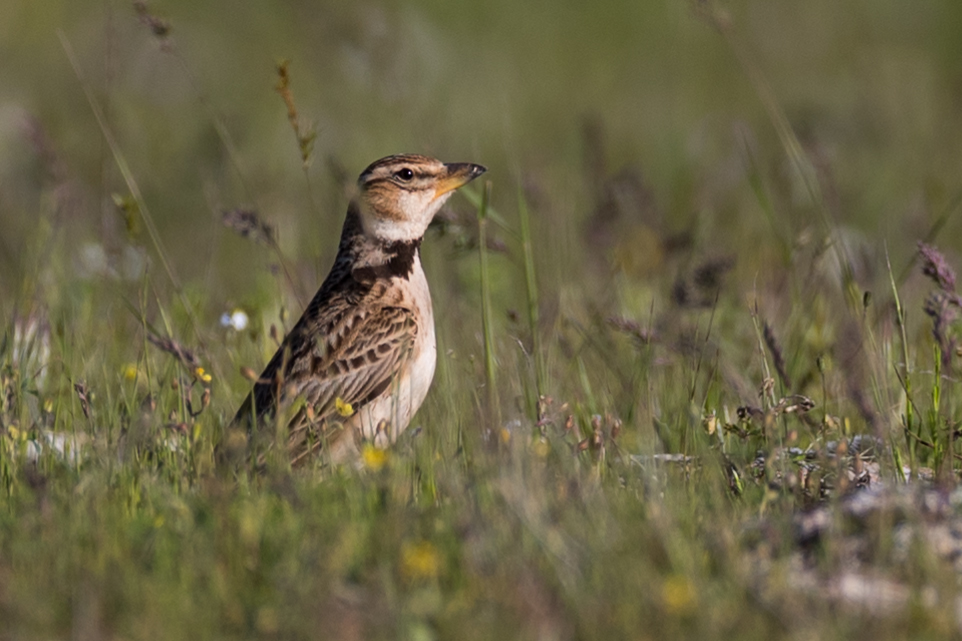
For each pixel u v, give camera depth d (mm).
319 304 16547
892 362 17125
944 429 15234
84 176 32469
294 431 15273
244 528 11180
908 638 9852
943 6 55406
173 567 10945
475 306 22438
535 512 11320
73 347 18609
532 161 31078
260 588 10727
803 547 11562
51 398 16406
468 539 11156
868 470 14492
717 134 38969
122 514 12195
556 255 23141
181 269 26656
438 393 16641
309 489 12672
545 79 47906
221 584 10531
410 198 16766
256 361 19391
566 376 17828
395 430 16016
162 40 20625
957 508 12039
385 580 10391
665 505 11992
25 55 47844
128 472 13328
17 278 22656
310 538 11336
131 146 35062
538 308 19984
